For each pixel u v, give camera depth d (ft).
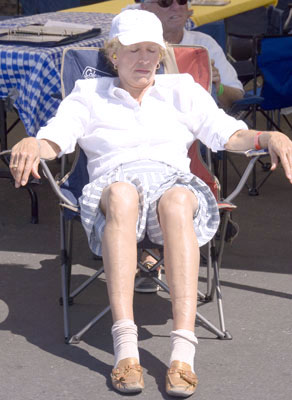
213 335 11.72
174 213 10.28
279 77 18.07
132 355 9.98
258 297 13.15
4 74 14.64
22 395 9.99
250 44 25.12
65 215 11.49
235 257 14.98
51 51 14.42
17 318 12.36
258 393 10.02
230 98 16.37
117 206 10.33
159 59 12.06
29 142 10.89
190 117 12.16
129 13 11.80
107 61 12.90
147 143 11.89
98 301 13.03
